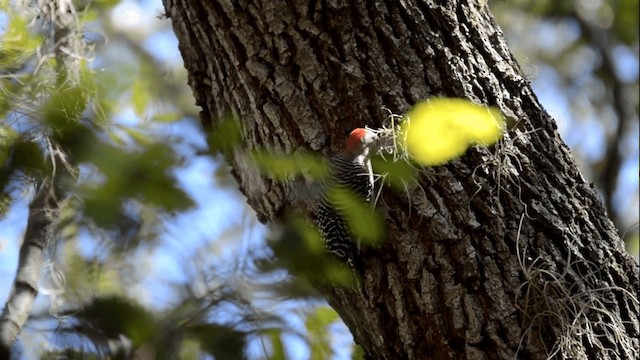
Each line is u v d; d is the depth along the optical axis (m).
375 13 8.09
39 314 5.77
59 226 5.47
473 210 7.70
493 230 7.64
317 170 6.80
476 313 7.48
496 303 7.47
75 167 4.70
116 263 5.16
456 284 7.58
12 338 5.51
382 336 7.77
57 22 8.57
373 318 7.78
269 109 8.13
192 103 12.84
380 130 7.77
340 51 8.08
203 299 5.08
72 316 4.94
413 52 8.02
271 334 5.38
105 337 4.86
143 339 4.88
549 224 7.71
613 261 7.87
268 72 8.18
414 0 8.16
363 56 8.03
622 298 7.80
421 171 7.71
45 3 8.48
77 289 5.42
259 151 6.67
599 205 8.12
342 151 7.76
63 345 4.87
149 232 4.90
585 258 7.75
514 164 7.88
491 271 7.55
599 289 7.64
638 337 7.70
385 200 7.85
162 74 10.72
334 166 7.47
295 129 8.05
